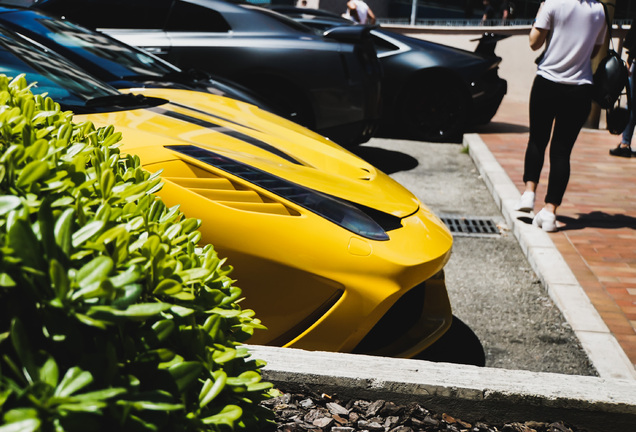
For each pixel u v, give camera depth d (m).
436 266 2.93
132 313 1.07
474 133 9.39
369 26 7.08
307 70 6.76
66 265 1.10
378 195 3.18
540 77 5.21
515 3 16.52
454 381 2.20
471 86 8.87
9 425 0.93
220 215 2.68
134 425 1.13
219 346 1.42
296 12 9.89
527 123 10.73
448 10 18.91
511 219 5.57
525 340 3.63
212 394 1.30
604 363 3.33
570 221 5.54
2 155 1.27
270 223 2.70
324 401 2.19
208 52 6.75
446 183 7.02
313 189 2.93
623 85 5.29
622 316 3.85
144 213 1.45
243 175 2.84
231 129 3.52
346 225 2.79
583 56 5.09
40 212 1.09
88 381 1.03
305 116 6.92
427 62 8.86
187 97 4.45
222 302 1.54
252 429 1.53
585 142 8.89
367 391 2.21
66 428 1.01
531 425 2.16
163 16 6.91
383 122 9.18
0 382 1.01
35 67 3.59
